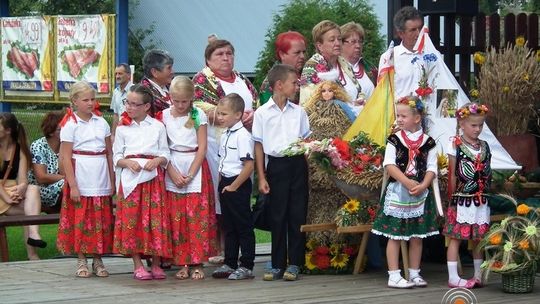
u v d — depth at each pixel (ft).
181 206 27.20
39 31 58.18
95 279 27.30
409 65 28.22
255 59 108.17
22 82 59.93
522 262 25.00
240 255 29.71
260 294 24.76
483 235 25.73
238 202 27.09
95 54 54.54
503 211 28.43
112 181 27.76
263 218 28.63
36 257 34.81
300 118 27.30
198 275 27.30
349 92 29.27
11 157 35.63
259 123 27.12
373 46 60.75
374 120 28.07
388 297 24.39
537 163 31.99
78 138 27.20
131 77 47.44
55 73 57.36
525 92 31.99
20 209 35.63
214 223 27.61
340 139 27.43
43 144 37.22
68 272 28.60
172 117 27.43
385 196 25.96
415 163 25.62
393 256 25.98
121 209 26.81
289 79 26.81
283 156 26.94
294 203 27.09
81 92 27.12
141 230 26.81
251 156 26.99
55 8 94.58
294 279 27.04
